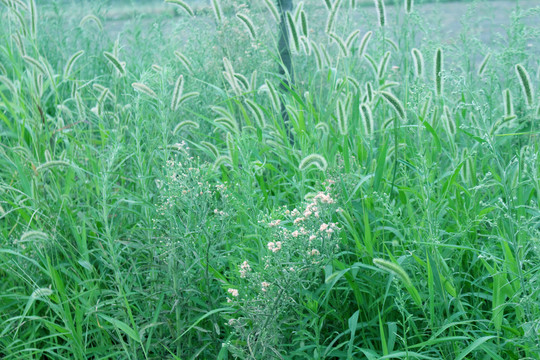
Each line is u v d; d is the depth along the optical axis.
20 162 4.30
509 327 2.91
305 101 5.16
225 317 3.08
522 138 4.93
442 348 3.19
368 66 6.34
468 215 3.56
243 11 5.70
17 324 3.56
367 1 8.94
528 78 3.45
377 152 4.34
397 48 5.46
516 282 3.02
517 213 3.45
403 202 3.72
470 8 5.77
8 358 3.35
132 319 3.05
